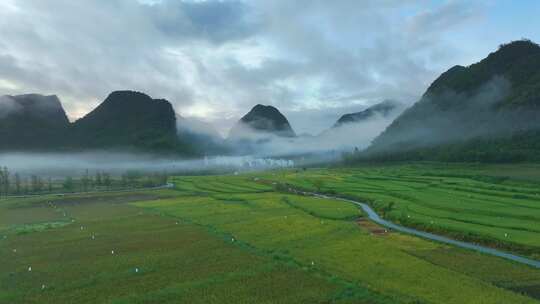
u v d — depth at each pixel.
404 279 51.22
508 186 135.50
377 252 64.06
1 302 46.16
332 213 102.75
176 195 160.25
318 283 50.19
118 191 181.75
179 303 44.91
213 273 54.72
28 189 190.75
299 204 119.31
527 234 71.81
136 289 49.38
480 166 196.12
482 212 93.25
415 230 84.56
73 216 112.06
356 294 46.34
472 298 44.59
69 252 68.25
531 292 47.50
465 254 63.75
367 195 131.00
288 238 74.19
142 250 68.06
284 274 53.69
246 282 50.91
